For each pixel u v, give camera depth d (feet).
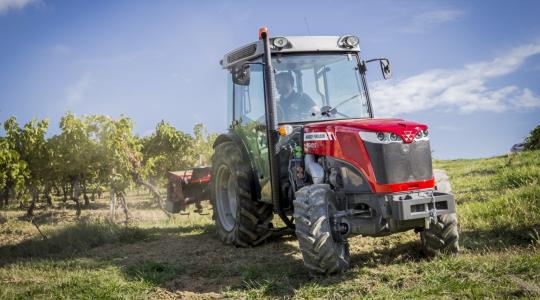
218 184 21.90
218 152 21.90
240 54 19.24
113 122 36.40
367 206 14.39
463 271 12.49
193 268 16.84
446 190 14.93
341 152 14.56
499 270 12.05
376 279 13.10
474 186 27.73
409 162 13.89
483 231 17.31
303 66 17.88
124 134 36.76
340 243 14.03
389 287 12.34
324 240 13.38
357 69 18.47
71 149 36.78
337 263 13.58
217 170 21.76
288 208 17.13
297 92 17.61
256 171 19.21
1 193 43.68
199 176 27.35
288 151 17.07
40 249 22.16
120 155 35.47
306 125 16.24
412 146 14.03
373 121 14.84
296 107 17.42
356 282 12.91
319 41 18.13
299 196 14.11
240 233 19.25
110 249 21.62
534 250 13.57
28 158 42.63
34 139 42.16
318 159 15.52
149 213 36.68
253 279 14.70
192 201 27.45
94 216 36.29
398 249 16.40
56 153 38.60
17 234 28.53
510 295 10.44
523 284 10.68
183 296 13.87
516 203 19.35
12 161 38.63
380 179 13.67
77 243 22.67
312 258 13.53
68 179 42.24
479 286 11.18
